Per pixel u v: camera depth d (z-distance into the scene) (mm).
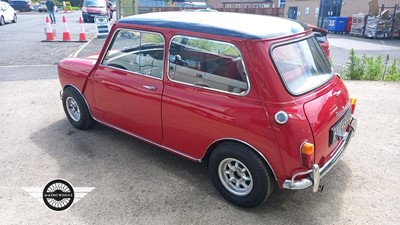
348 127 3486
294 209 2977
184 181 3402
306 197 3154
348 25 21391
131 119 3711
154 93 3311
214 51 2852
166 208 2973
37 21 22188
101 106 4062
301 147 2531
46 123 4832
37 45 11797
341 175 3533
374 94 6516
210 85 2926
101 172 3537
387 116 5277
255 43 2641
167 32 3188
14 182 3324
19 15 29188
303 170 2600
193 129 3086
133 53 3557
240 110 2703
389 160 3857
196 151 3176
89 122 4465
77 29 17250
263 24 3014
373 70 8164
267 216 2881
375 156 3949
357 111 5500
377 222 2807
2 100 5820
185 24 3115
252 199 2863
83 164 3691
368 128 4777
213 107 2861
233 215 2893
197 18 3295
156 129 3459
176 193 3197
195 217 2855
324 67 3342
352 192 3230
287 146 2527
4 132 4492
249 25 2926
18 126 4703
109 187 3273
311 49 3203
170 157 3893
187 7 28547
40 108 5453
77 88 4297
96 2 21953
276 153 2584
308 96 2770
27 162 3711
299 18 27859
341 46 15211
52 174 3477
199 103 2959
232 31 2785
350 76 8219
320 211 2949
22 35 14570
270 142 2580
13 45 11742
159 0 29344
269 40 2701
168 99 3197
